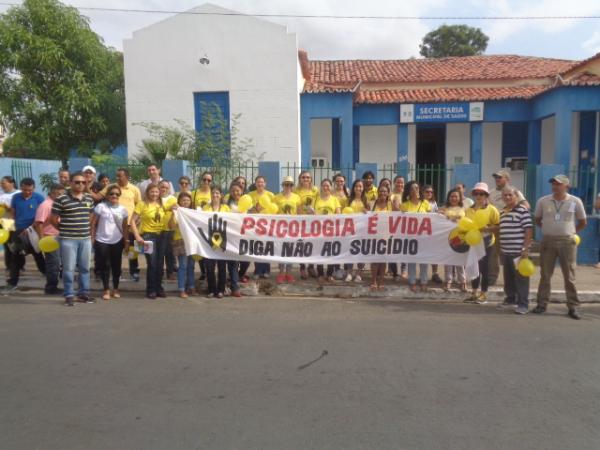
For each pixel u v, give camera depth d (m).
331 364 5.07
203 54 14.52
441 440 3.59
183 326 6.40
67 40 15.62
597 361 5.20
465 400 4.25
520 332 6.25
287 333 6.12
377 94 16.80
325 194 8.67
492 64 19.23
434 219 8.09
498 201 8.93
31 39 14.90
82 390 4.43
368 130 18.06
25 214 8.63
